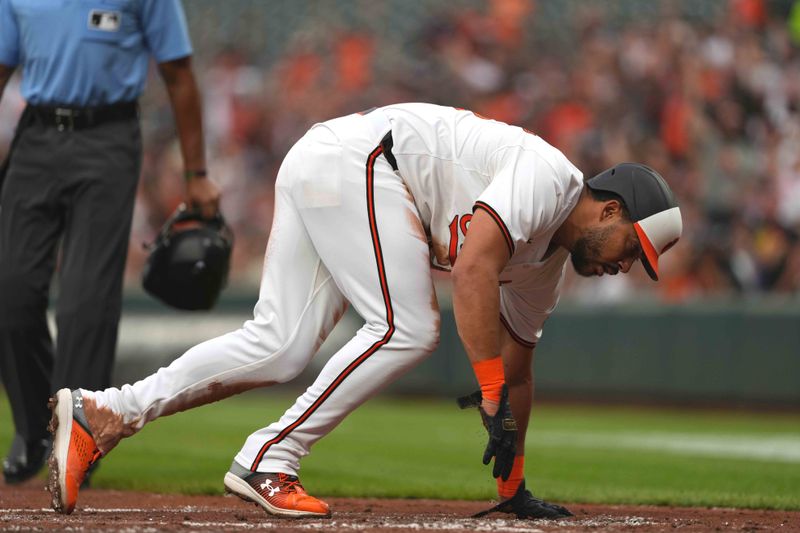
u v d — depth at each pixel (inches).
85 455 459.8
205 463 869.2
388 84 2132.1
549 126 1969.7
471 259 426.0
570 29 2111.2
